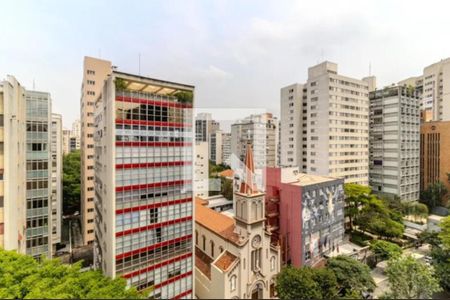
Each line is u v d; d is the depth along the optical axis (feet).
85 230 193.47
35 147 142.92
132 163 93.91
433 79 304.71
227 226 113.29
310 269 101.60
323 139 232.94
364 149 252.83
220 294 90.84
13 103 115.96
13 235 114.93
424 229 186.50
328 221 151.23
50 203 149.48
